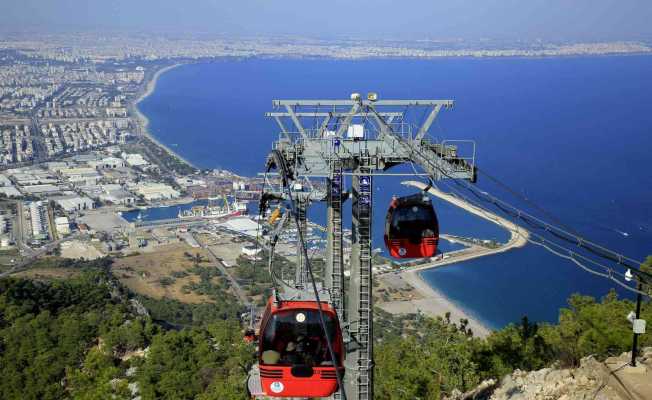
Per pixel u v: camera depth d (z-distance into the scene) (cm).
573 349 3881
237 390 5809
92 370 7531
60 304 10419
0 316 9419
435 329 5009
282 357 2336
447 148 2925
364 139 2983
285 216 3325
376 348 5588
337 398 2922
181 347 7875
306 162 2989
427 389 4091
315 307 2364
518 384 3297
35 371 7469
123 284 13575
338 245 3269
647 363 2916
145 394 6519
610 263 12306
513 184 19075
